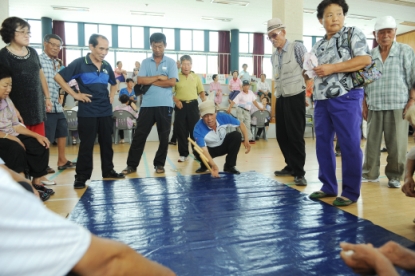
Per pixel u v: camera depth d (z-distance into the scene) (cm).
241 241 175
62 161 410
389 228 197
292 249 165
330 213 221
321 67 231
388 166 311
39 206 47
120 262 55
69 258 48
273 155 521
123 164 448
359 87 238
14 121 250
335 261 151
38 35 1162
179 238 180
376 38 308
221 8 1059
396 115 299
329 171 263
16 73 270
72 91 306
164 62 373
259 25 1262
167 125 378
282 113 342
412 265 89
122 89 809
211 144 359
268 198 262
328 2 240
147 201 255
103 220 212
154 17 1144
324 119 255
